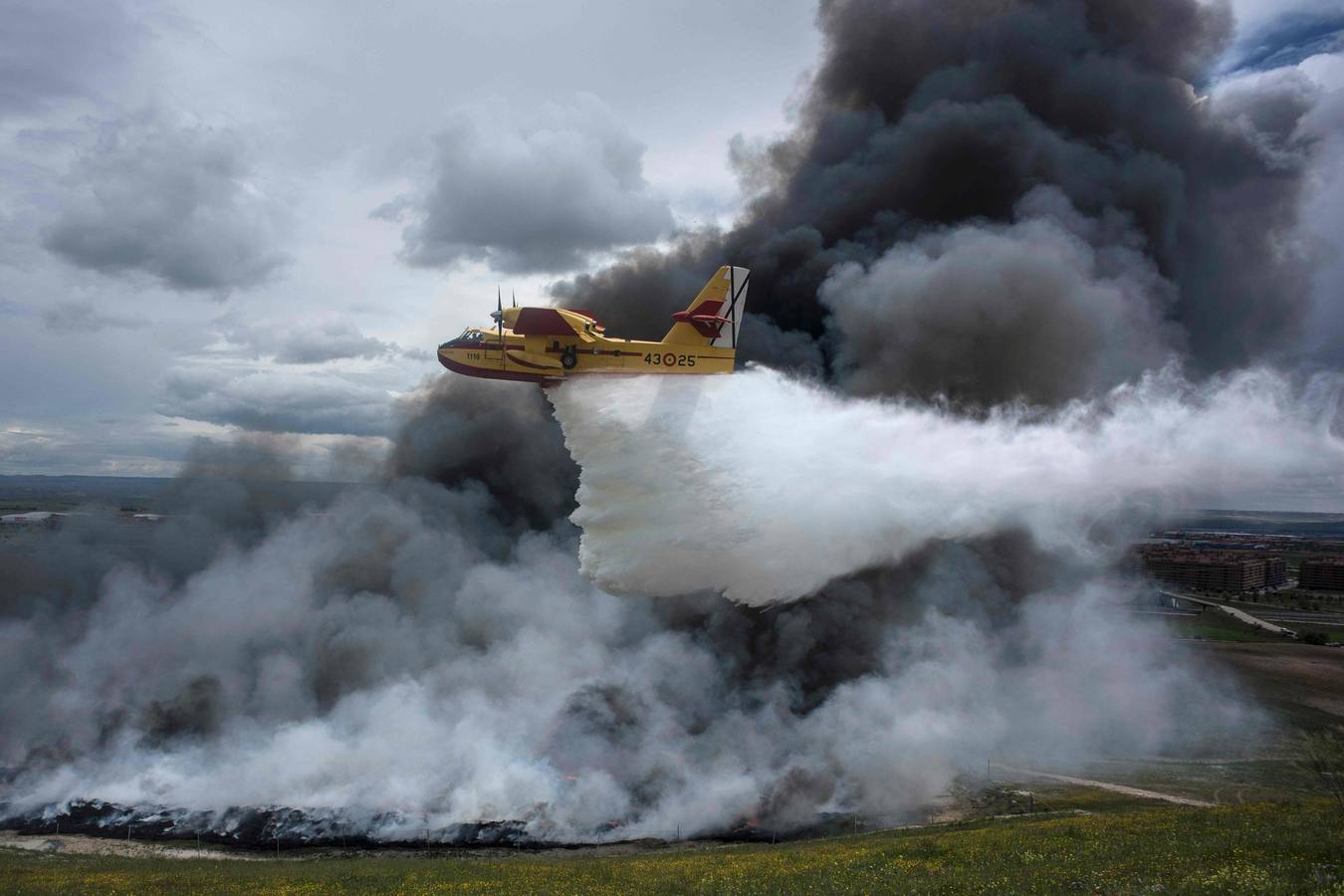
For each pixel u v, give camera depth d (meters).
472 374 35.62
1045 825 25.78
